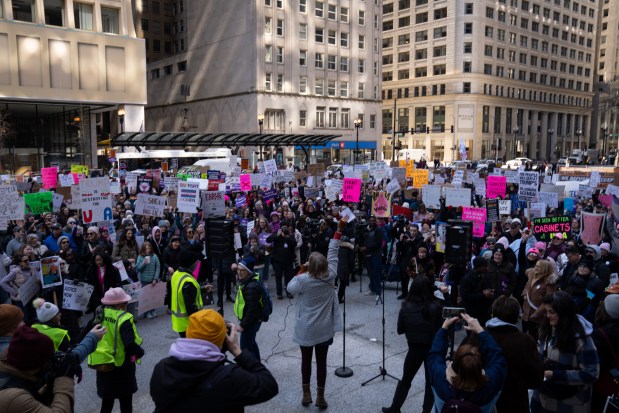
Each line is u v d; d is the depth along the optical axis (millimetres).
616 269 8930
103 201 11406
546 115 99438
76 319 7191
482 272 7160
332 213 13875
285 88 60094
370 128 69188
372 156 69750
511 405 4098
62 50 40188
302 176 27156
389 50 90000
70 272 9195
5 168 41344
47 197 13164
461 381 3551
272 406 6125
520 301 9461
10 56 37812
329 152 65750
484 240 11672
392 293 11656
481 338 3955
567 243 9578
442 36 82312
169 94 73500
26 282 7766
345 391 6531
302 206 16047
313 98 62688
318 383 6055
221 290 8469
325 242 11914
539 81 94875
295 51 60750
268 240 10977
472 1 79625
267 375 3133
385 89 91188
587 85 108938
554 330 4625
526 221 13500
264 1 57875
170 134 36219
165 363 3037
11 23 37625
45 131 48688
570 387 4340
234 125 61438
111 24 43281
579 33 104062
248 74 58688
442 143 83375
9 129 41750
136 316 9617
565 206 15281
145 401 6371
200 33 66250
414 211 16922
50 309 4832
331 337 6047
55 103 41438
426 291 5602
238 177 19844
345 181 15070
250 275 6383
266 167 19859
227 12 61188
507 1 85375
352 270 12461
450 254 7109
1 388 2971
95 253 8125
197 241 10438
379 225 11203
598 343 4566
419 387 6734
